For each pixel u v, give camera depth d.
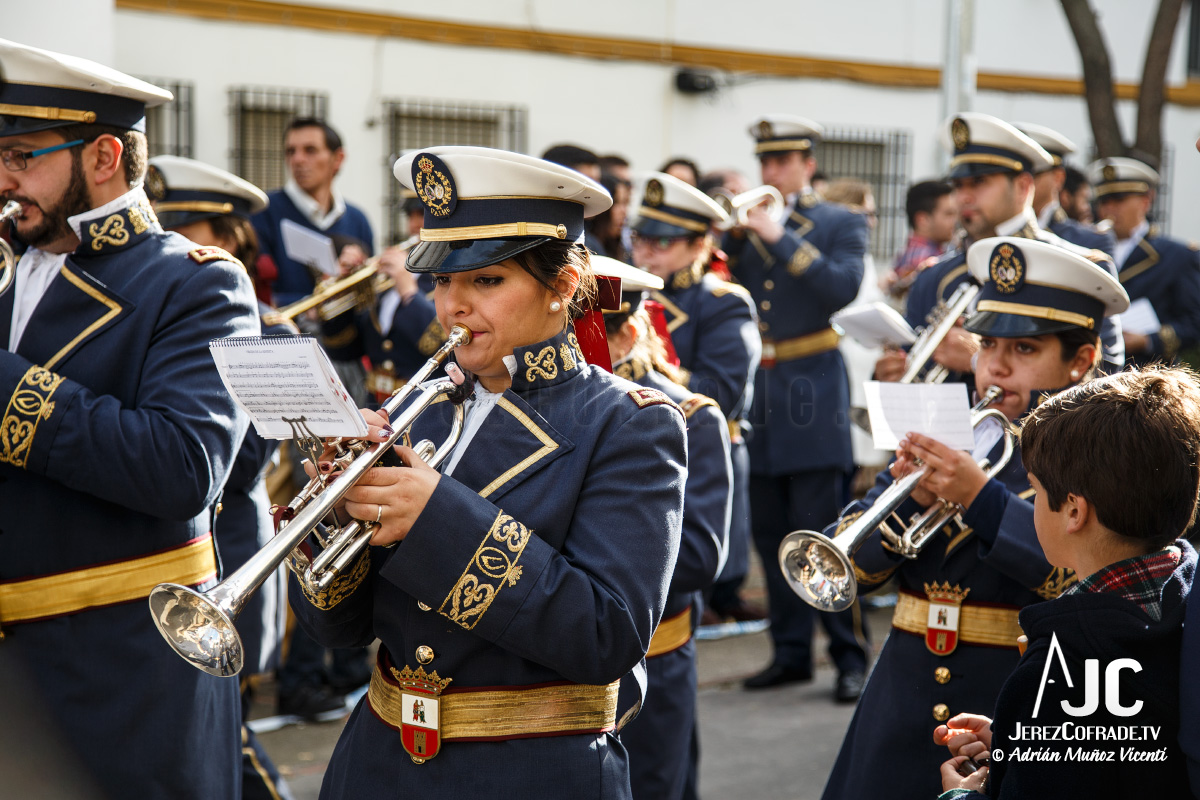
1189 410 1.89
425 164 1.94
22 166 2.60
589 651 1.87
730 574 4.77
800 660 5.39
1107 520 1.87
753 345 4.75
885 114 10.91
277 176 8.55
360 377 5.42
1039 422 2.00
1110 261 3.20
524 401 2.01
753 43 10.27
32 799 2.11
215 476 2.62
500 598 1.84
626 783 2.04
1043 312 2.74
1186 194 12.62
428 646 1.97
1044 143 4.88
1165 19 10.06
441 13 8.98
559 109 9.51
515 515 1.95
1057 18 11.73
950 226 6.97
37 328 2.66
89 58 5.01
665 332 3.40
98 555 2.66
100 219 2.68
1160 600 1.82
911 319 4.44
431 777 1.95
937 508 2.66
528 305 1.97
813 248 5.75
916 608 2.78
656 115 9.91
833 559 2.54
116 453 2.48
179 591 1.72
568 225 1.98
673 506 1.99
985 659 2.68
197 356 2.64
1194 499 1.89
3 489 2.62
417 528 1.83
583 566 1.93
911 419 2.60
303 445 1.83
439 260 1.93
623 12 9.68
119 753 2.64
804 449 5.55
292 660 4.98
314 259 5.15
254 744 3.56
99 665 2.64
